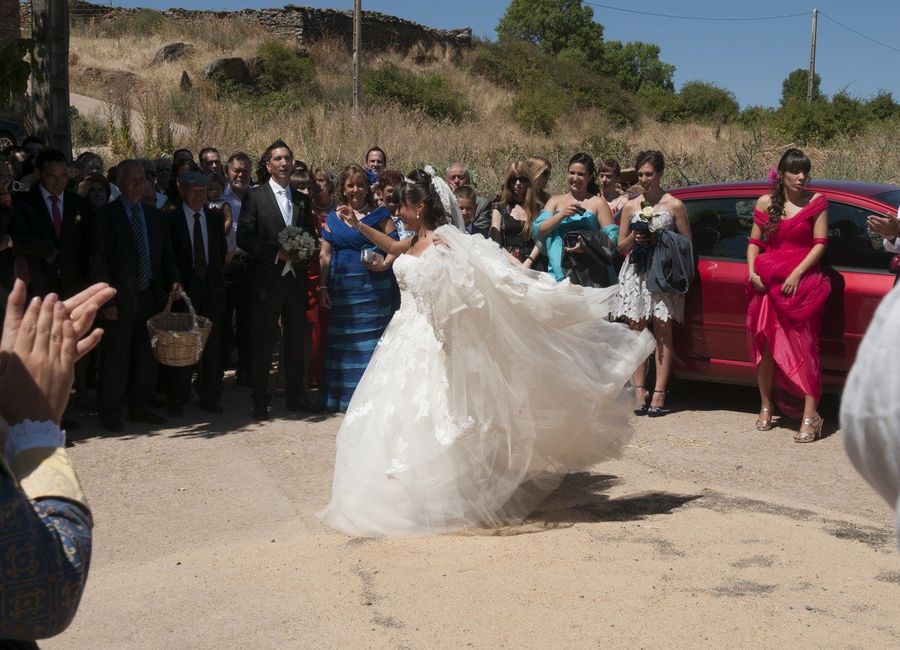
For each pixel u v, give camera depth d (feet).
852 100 108.99
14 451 5.32
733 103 169.58
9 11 43.96
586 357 18.01
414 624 13.05
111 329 24.58
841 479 20.45
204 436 24.45
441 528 16.94
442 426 17.04
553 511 18.13
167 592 14.62
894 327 4.38
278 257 25.77
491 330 17.01
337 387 26.76
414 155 77.61
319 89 128.98
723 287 25.49
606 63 281.54
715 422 25.43
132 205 24.88
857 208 23.90
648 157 25.63
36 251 22.89
